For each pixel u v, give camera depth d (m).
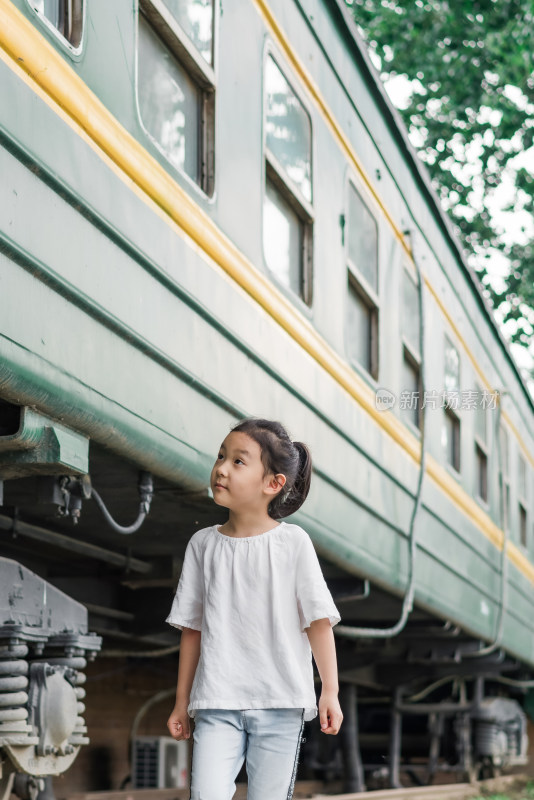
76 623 4.48
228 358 4.63
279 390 5.27
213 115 4.65
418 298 8.41
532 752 18.31
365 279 6.99
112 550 6.05
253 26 5.16
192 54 4.42
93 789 9.36
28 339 3.13
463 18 17.77
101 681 9.74
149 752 9.38
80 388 3.42
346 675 10.61
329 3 6.34
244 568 2.84
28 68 3.18
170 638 6.98
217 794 2.67
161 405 4.00
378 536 6.95
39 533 4.95
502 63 17.47
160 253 4.00
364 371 6.84
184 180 4.29
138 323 3.80
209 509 4.93
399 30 18.30
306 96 5.94
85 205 3.45
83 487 3.65
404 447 7.70
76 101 3.45
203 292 4.38
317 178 6.06
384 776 14.78
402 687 11.98
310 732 12.76
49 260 3.24
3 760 3.90
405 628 9.76
